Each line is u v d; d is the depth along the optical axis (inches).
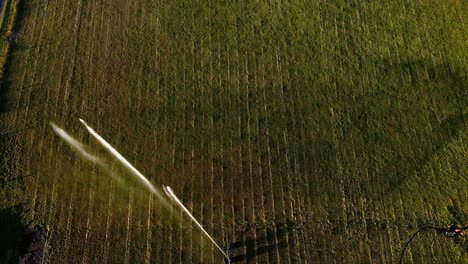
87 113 561.3
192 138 553.6
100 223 501.4
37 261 478.6
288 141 555.8
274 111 574.2
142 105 570.6
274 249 495.5
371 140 560.1
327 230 506.9
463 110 584.1
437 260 495.8
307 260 491.5
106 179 526.0
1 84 571.2
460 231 503.2
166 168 535.5
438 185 535.5
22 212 500.7
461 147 558.9
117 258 486.0
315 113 575.2
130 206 513.0
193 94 580.7
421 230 510.0
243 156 545.6
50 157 532.4
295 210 516.7
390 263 492.7
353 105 581.6
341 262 491.8
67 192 515.5
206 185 527.5
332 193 526.9
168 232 501.0
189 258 488.4
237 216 511.5
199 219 508.7
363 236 505.0
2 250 481.1
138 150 543.8
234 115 569.6
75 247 488.7
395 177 538.6
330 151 551.8
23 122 549.3
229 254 490.9
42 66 586.9
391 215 517.0
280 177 534.6
